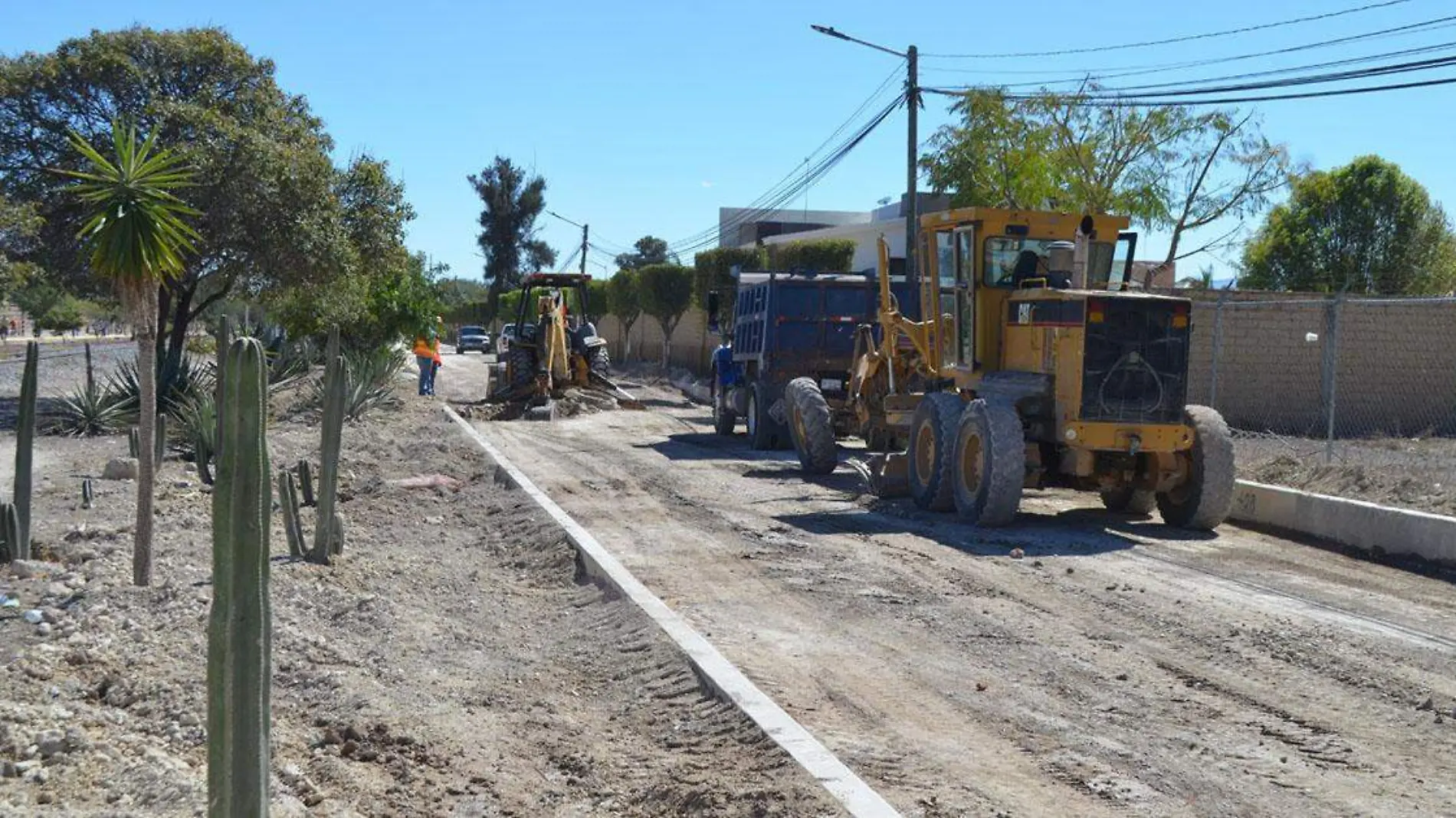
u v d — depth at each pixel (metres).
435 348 30.75
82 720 5.56
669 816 5.09
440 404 26.61
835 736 6.07
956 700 6.70
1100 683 7.03
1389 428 24.31
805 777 5.26
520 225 89.75
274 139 21.86
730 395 21.47
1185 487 12.19
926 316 15.00
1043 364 12.29
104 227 7.43
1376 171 36.59
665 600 9.00
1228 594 9.32
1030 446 12.27
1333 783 5.54
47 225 21.11
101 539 9.84
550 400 25.52
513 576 9.90
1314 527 11.87
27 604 7.64
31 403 8.74
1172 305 11.77
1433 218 37.00
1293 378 24.12
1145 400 11.76
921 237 14.80
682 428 23.86
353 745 5.72
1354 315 24.20
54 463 15.05
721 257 38.12
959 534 11.88
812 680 7.04
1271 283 37.78
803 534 11.80
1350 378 24.27
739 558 10.58
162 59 21.83
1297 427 24.16
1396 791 5.45
